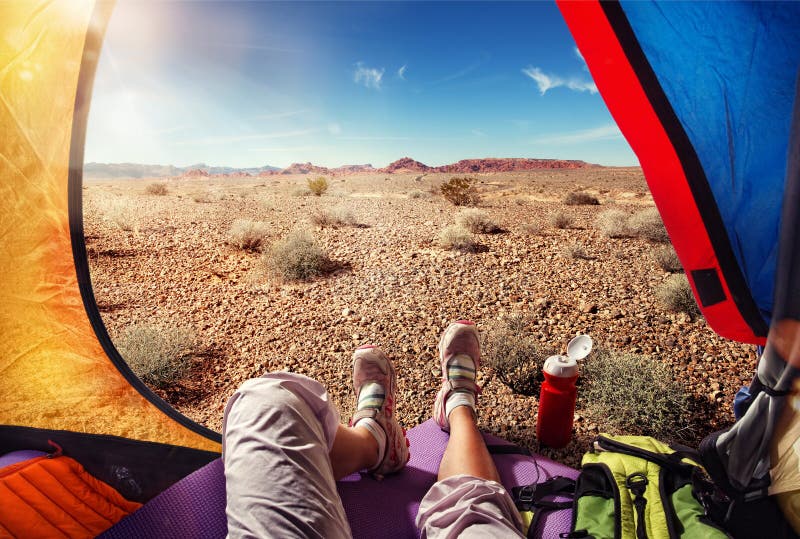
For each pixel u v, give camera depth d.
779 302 1.02
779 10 0.94
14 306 1.56
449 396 1.93
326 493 1.12
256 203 14.80
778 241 1.06
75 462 1.62
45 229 1.60
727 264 1.21
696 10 0.98
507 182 39.59
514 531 1.10
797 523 1.12
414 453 1.86
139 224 8.84
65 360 1.70
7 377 1.59
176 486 1.48
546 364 2.19
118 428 1.76
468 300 4.27
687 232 1.21
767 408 1.10
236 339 3.60
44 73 1.47
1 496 1.42
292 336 3.63
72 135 1.60
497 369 2.95
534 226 7.81
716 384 2.73
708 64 1.02
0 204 1.48
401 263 5.58
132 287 4.93
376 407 1.73
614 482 1.40
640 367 2.71
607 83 1.08
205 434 1.95
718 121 1.08
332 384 2.95
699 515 1.27
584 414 2.52
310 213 11.26
